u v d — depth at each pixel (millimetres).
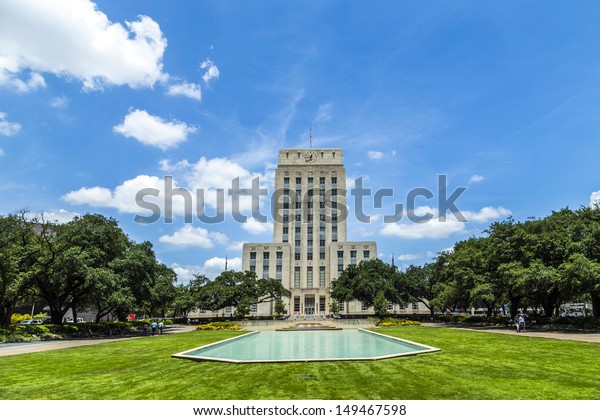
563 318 39750
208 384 13594
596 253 34375
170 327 62625
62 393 12641
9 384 14078
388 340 31469
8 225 34438
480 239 55125
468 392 12125
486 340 28078
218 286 66750
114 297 38406
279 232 107938
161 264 67062
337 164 112750
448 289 50969
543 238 37312
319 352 23547
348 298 64750
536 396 11641
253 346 27469
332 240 107062
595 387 12688
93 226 40844
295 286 104375
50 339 35969
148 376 15305
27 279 35219
